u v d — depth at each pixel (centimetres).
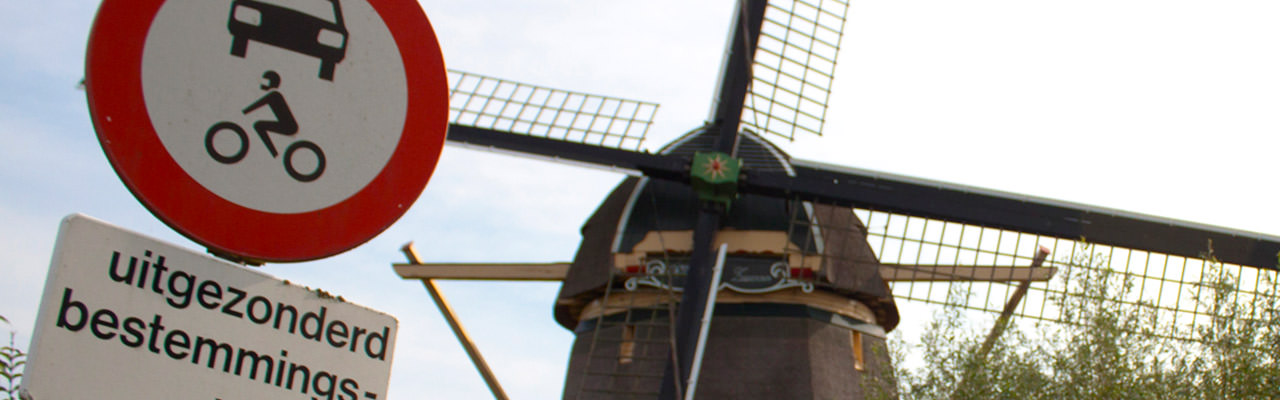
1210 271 1711
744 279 2292
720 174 2225
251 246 334
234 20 342
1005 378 1708
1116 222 2328
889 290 2367
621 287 2330
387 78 368
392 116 367
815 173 2392
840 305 2331
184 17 333
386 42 369
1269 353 1555
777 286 2275
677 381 2062
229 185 333
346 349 351
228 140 335
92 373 300
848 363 2297
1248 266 2341
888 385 2009
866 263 2348
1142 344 1672
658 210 2359
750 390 2222
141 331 310
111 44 319
